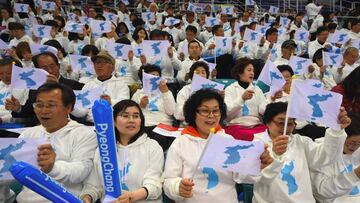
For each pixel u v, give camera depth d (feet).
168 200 9.00
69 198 5.33
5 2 38.17
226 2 47.42
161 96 14.70
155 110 14.70
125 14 39.65
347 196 8.74
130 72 19.76
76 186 8.45
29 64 17.75
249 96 13.43
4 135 10.37
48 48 18.29
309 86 7.44
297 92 7.52
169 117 14.67
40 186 5.07
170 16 36.27
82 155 8.45
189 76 16.69
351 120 8.17
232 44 24.16
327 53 19.63
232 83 15.26
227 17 38.14
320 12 46.47
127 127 8.45
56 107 8.38
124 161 8.48
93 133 8.80
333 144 7.60
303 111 7.57
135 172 8.40
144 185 8.21
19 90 14.16
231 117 13.92
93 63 15.80
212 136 6.70
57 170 7.63
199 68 16.07
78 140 8.61
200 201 8.18
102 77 15.38
